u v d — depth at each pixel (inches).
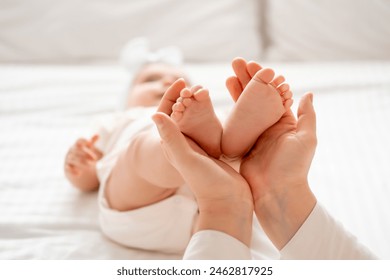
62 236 37.9
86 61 71.1
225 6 72.4
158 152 28.9
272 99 27.7
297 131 27.9
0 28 69.2
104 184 37.5
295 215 27.2
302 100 28.7
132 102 51.8
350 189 41.2
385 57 69.7
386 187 41.2
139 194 33.8
